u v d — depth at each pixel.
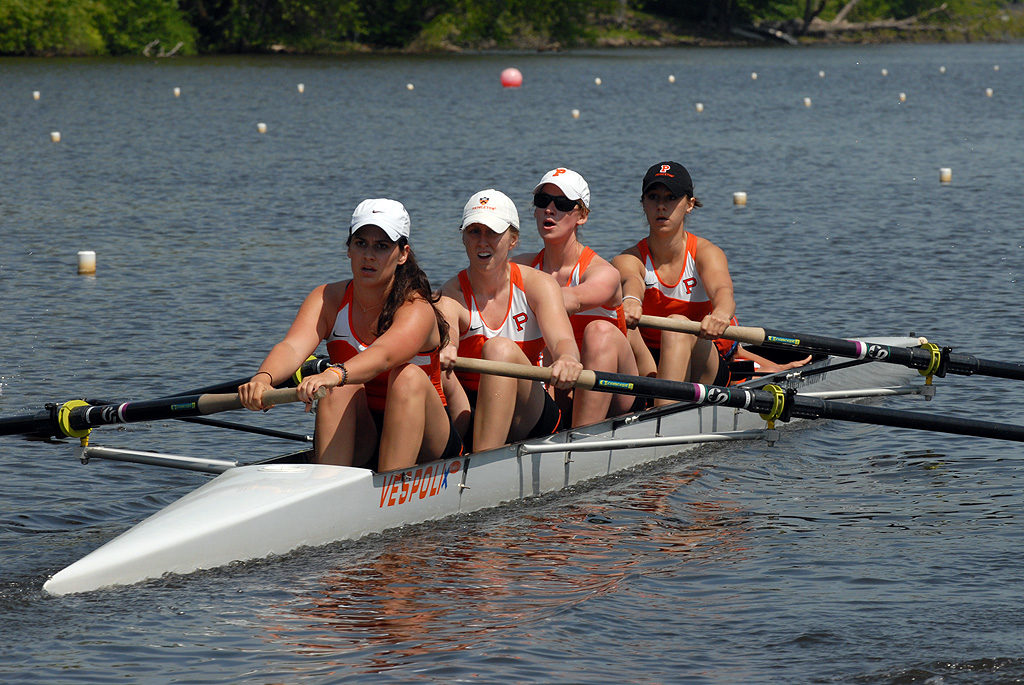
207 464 29.86
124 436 38.00
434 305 29.70
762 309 57.06
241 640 22.98
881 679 21.28
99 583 25.20
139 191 98.38
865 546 28.55
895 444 38.50
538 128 160.75
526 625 23.64
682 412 37.69
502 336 31.73
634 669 21.72
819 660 22.06
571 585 25.95
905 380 47.03
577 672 21.56
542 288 31.72
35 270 65.25
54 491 32.31
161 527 26.42
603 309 35.19
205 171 112.12
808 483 34.44
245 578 26.06
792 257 70.44
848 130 158.75
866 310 56.81
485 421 31.39
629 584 25.94
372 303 28.62
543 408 32.97
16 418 29.75
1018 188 101.62
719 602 24.92
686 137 150.38
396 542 28.62
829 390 44.50
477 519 30.64
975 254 71.00
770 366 45.34
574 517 31.03
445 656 22.19
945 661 21.94
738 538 29.31
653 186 37.56
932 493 33.16
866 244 74.75
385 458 29.16
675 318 36.56
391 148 134.25
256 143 138.12
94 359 47.12
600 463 34.88
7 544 28.25
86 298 58.22
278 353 28.31
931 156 127.81
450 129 157.75
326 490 27.86
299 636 23.19
